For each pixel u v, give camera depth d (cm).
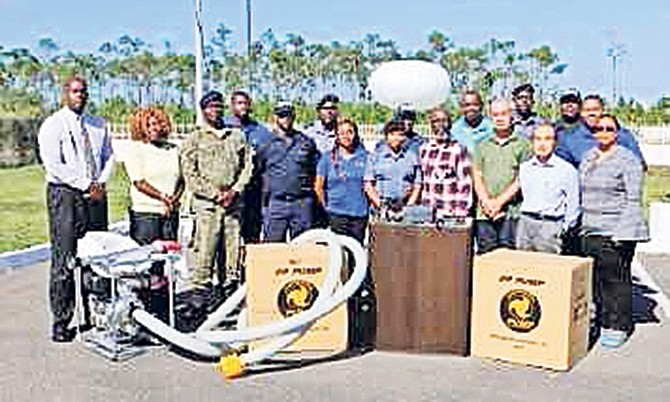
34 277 934
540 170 664
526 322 611
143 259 629
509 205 700
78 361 624
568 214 662
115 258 627
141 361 623
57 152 649
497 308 621
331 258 629
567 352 602
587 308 636
